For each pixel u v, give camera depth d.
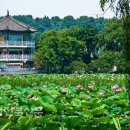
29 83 29.25
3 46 98.56
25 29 101.69
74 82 30.33
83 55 103.56
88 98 14.18
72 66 98.88
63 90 16.64
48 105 11.53
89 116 10.53
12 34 101.56
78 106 11.60
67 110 11.27
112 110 11.21
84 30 105.88
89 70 94.31
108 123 8.60
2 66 97.25
